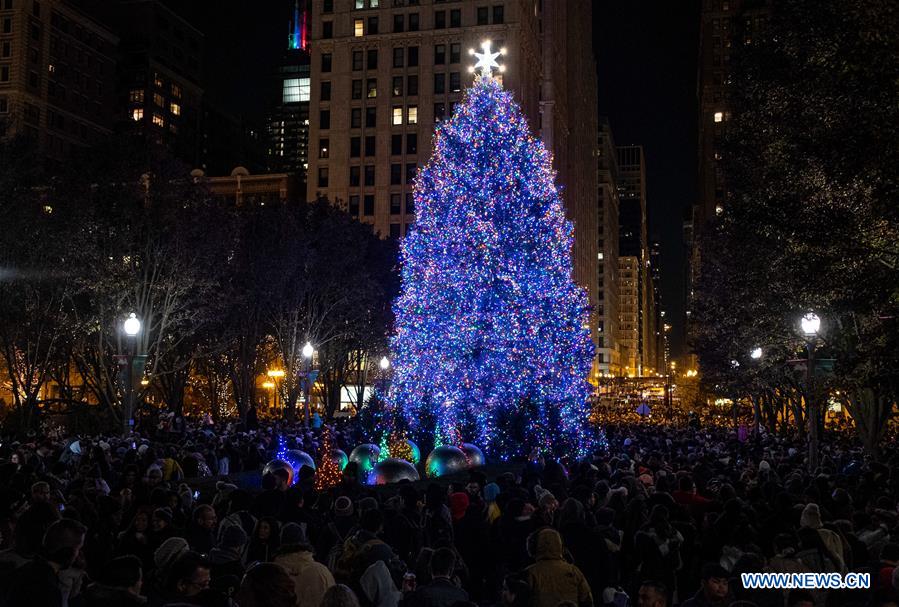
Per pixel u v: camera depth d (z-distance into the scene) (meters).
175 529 9.66
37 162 43.62
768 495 14.87
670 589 10.20
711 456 26.92
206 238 44.75
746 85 25.97
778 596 8.35
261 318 57.41
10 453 21.67
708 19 158.00
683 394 118.94
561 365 35.88
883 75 15.27
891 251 16.41
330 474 21.66
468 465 24.28
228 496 12.98
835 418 62.56
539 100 124.81
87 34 138.50
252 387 67.38
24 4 124.50
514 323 33.62
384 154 107.75
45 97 128.00
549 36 129.38
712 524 11.09
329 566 9.68
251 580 5.46
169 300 45.84
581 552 10.05
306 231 59.62
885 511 11.80
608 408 119.81
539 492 14.48
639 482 15.38
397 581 9.19
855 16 15.52
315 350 60.72
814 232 17.23
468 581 11.51
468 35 107.38
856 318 22.86
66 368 58.69
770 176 21.91
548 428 32.09
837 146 15.54
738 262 31.80
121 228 43.47
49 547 6.69
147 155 43.66
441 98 107.38
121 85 170.50
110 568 5.99
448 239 34.59
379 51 109.44
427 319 34.78
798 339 27.42
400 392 35.06
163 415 45.50
